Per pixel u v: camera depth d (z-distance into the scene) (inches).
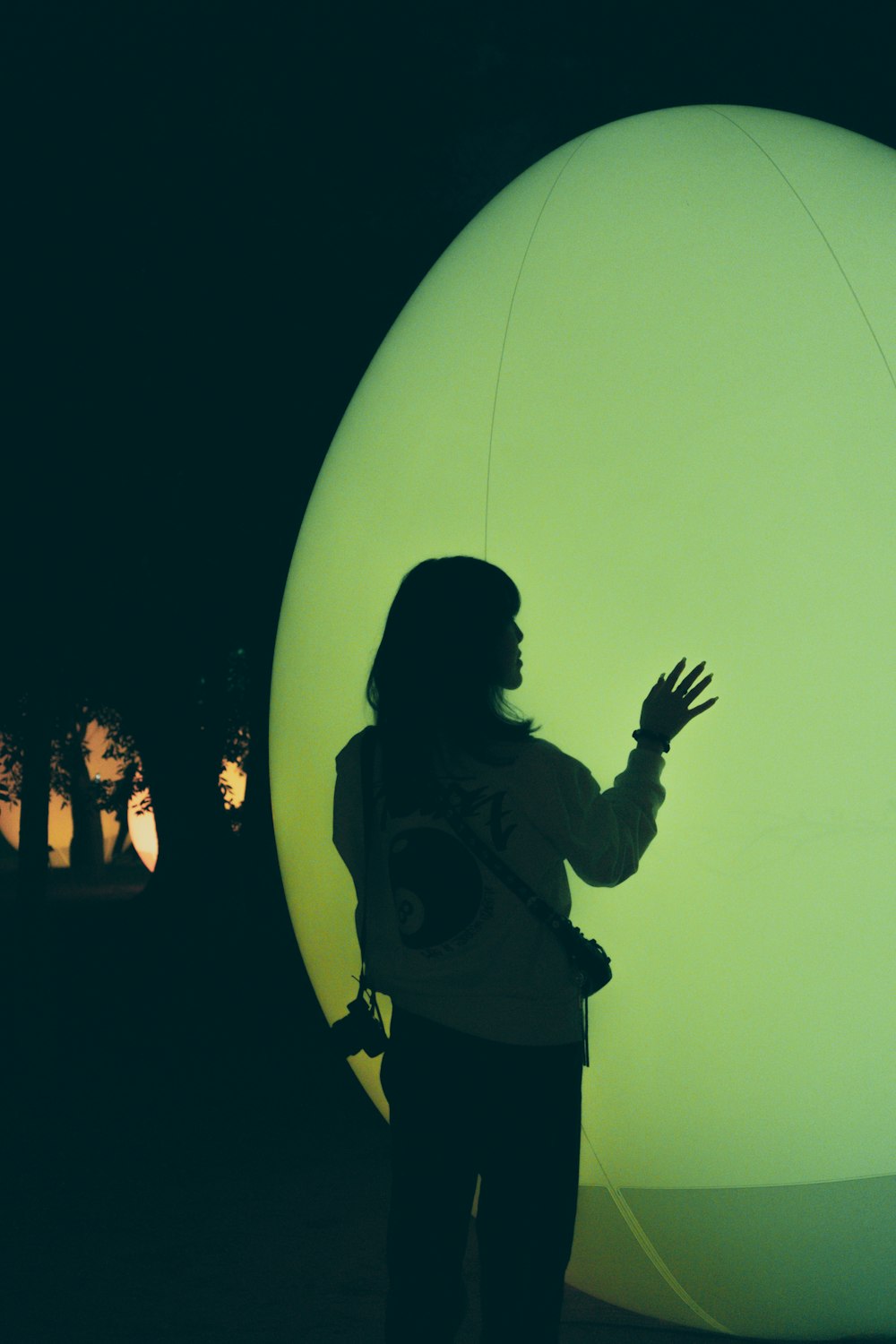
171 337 388.5
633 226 127.9
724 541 111.4
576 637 113.1
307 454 406.3
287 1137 239.8
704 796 109.6
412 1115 92.3
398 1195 92.7
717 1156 113.7
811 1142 111.8
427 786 93.9
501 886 91.7
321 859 129.7
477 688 94.4
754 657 109.7
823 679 109.3
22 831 393.4
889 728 109.5
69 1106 267.0
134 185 386.0
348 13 391.5
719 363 116.8
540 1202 90.0
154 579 413.1
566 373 121.4
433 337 136.3
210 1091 279.3
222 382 397.1
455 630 94.7
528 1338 89.4
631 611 112.0
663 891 110.3
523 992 91.0
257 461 410.6
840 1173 112.5
